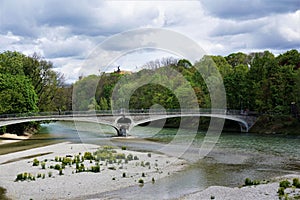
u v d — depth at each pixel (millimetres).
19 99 83250
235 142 74750
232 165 49031
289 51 111375
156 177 40938
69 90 108375
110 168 44844
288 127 92000
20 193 34406
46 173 42219
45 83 102500
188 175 42312
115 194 34125
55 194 34094
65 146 66312
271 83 99125
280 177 41469
